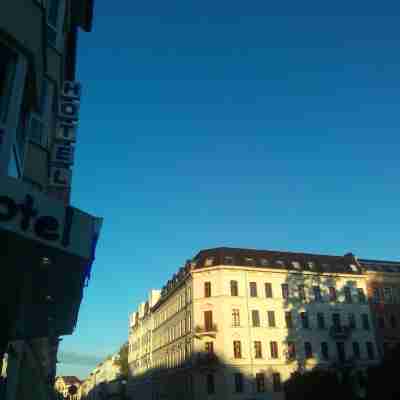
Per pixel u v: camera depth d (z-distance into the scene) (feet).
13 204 16.42
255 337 159.63
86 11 49.52
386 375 74.59
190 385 161.27
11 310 27.55
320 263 188.85
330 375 93.09
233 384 150.82
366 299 180.04
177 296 193.36
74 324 36.94
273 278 172.04
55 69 36.83
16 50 22.49
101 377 391.24
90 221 19.47
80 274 21.52
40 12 24.12
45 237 17.25
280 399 152.56
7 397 40.65
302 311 169.99
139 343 273.13
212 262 171.94
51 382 116.16
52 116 38.52
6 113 21.18
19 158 24.99
